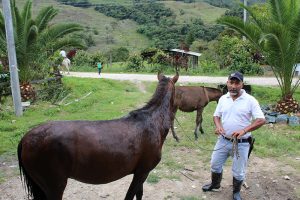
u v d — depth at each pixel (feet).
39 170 12.87
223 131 18.03
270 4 38.24
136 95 52.01
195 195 19.48
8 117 37.04
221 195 19.61
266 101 49.32
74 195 19.21
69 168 12.85
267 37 35.94
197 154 26.30
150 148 14.69
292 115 37.52
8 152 25.70
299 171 23.18
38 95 46.83
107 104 44.88
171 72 86.99
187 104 29.86
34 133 12.87
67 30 48.55
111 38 204.64
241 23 38.83
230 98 17.87
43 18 47.50
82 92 53.57
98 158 13.05
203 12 247.91
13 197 18.95
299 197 19.58
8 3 37.06
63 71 83.97
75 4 270.26
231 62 84.74
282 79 41.11
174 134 28.86
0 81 43.39
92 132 13.12
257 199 19.33
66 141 12.62
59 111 40.22
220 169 19.25
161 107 15.56
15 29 42.73
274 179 21.84
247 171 23.02
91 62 103.50
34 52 45.14
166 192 19.70
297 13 35.86
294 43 37.06
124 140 13.67
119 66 104.99
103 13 258.98
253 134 31.24
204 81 66.95
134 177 15.07
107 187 20.15
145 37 211.20
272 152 26.53
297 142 29.71
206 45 127.85
